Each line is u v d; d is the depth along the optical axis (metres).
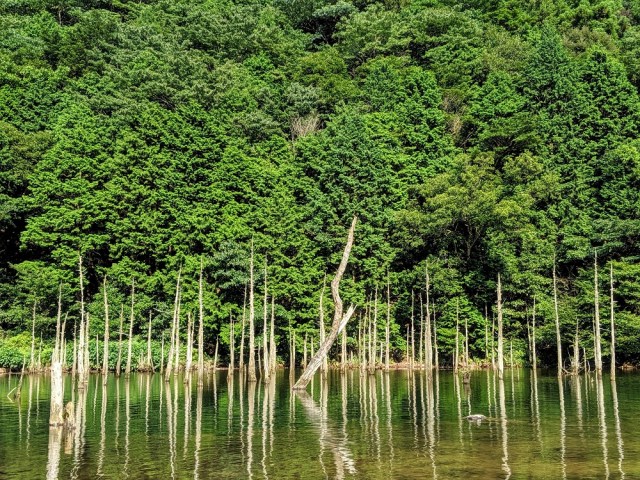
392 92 81.25
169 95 77.81
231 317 56.81
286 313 59.69
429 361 56.94
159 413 28.95
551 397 35.19
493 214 61.38
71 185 63.31
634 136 76.62
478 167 68.31
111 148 68.38
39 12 105.12
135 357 57.59
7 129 66.44
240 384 46.72
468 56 91.69
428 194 66.88
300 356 66.44
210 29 94.88
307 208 66.56
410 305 66.38
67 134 67.88
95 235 61.72
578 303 61.53
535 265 63.59
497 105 80.44
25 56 85.06
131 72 80.12
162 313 59.38
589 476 15.84
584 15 107.19
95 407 31.33
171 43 89.56
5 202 63.28
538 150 76.44
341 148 68.56
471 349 66.38
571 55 93.19
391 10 107.62
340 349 66.06
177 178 66.81
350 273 65.62
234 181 68.88
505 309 62.28
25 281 56.84
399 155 72.25
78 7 106.31
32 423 25.69
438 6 106.88
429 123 77.31
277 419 26.83
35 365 53.91
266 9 107.38
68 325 60.88
